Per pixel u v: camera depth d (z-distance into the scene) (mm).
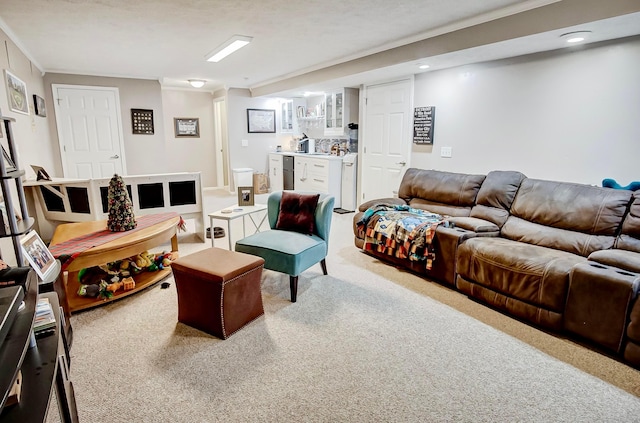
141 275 3129
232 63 5141
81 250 2520
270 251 2834
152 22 3252
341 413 1728
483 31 3148
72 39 3811
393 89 5062
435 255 3156
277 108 8109
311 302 2840
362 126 5715
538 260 2480
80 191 3576
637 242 2480
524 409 1759
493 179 3527
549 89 3400
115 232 2961
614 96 2996
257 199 7207
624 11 2363
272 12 3002
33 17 3090
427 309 2744
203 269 2311
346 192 6180
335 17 3129
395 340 2334
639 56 2830
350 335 2387
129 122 6238
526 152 3652
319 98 7309
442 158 4504
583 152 3236
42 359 1268
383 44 4059
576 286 2244
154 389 1876
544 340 2340
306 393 1855
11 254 3002
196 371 2018
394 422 1676
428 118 4566
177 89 7840
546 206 3008
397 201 4086
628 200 2611
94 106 5934
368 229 3705
